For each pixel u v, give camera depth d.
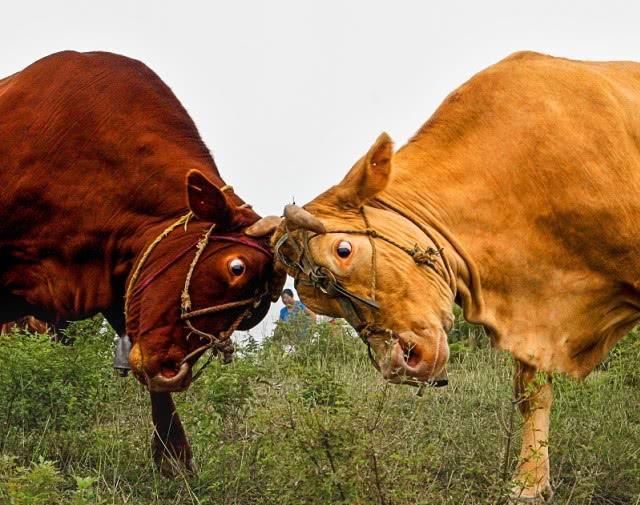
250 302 8.09
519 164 8.13
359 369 11.47
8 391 9.11
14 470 8.04
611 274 8.24
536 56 8.52
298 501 7.18
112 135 8.28
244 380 8.89
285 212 7.55
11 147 8.28
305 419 7.27
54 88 8.37
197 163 8.38
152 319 8.04
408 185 8.04
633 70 8.76
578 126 8.14
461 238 8.09
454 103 8.34
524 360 8.26
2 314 8.64
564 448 8.64
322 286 7.62
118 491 8.25
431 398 10.00
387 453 7.21
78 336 9.94
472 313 8.16
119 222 8.27
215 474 8.30
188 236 8.09
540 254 8.18
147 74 8.59
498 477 7.53
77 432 9.12
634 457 8.45
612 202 8.09
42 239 8.34
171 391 8.12
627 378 10.55
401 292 7.63
